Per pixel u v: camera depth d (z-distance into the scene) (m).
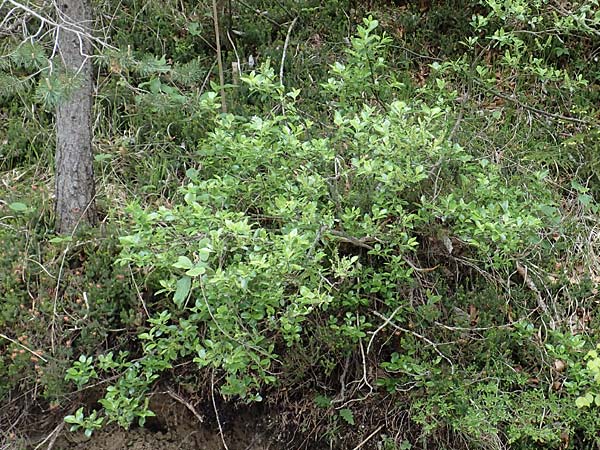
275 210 3.36
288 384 3.83
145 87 4.95
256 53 5.39
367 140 3.67
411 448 3.75
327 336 3.68
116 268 3.80
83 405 3.83
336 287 3.64
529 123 4.89
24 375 3.67
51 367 3.62
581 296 4.03
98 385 3.75
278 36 5.45
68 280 3.82
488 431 3.43
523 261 4.02
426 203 3.57
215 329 3.26
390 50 5.41
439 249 3.92
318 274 3.24
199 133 4.67
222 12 5.43
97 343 3.73
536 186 4.21
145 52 5.25
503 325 3.76
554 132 4.89
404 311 3.72
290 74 5.12
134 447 3.93
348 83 4.00
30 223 4.06
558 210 4.36
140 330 3.72
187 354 3.66
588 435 3.53
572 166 4.68
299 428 3.88
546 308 3.95
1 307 3.74
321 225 3.30
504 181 4.28
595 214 4.44
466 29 5.43
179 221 3.19
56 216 4.02
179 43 5.33
